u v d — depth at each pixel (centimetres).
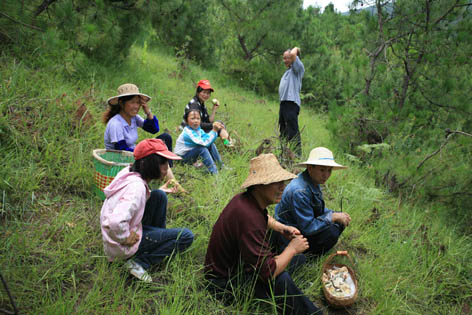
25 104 429
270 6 1195
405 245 398
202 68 1252
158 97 674
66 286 265
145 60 886
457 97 610
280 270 260
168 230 295
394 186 568
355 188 493
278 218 345
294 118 590
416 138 611
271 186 264
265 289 272
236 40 1261
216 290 280
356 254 381
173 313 251
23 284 250
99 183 350
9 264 257
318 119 1021
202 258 323
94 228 320
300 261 319
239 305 272
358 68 714
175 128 589
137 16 727
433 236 452
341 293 298
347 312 300
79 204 352
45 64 538
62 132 418
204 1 1211
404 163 573
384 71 668
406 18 646
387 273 356
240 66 1170
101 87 592
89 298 253
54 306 235
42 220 320
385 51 675
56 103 451
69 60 564
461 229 508
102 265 277
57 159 383
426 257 395
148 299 269
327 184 509
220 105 790
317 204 336
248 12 1208
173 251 296
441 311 334
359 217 437
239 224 262
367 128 652
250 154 535
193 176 435
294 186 330
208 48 1267
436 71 639
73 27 553
